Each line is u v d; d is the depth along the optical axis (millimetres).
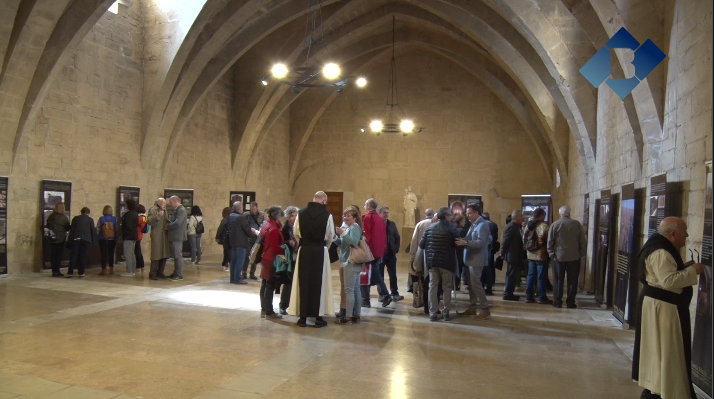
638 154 6602
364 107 18406
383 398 3816
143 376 4148
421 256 7113
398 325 6301
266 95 15461
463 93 17578
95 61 10805
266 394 3836
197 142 14141
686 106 4957
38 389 3775
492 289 9445
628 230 6594
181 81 12195
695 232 4613
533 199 13906
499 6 9531
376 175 18297
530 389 4102
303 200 19047
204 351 4910
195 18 11133
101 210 11047
